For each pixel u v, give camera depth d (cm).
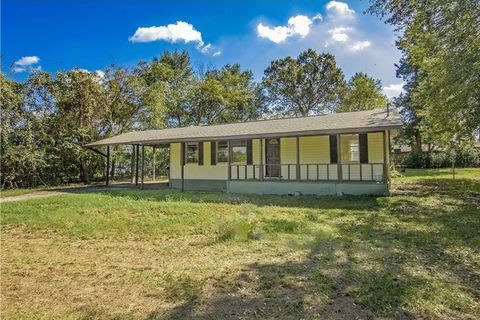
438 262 448
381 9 1073
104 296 366
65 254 536
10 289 394
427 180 1648
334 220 738
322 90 3225
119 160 2325
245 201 1043
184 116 3152
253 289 370
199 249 540
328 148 1296
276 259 475
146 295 365
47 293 379
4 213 905
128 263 482
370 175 1216
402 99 2873
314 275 406
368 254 488
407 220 718
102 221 768
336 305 325
